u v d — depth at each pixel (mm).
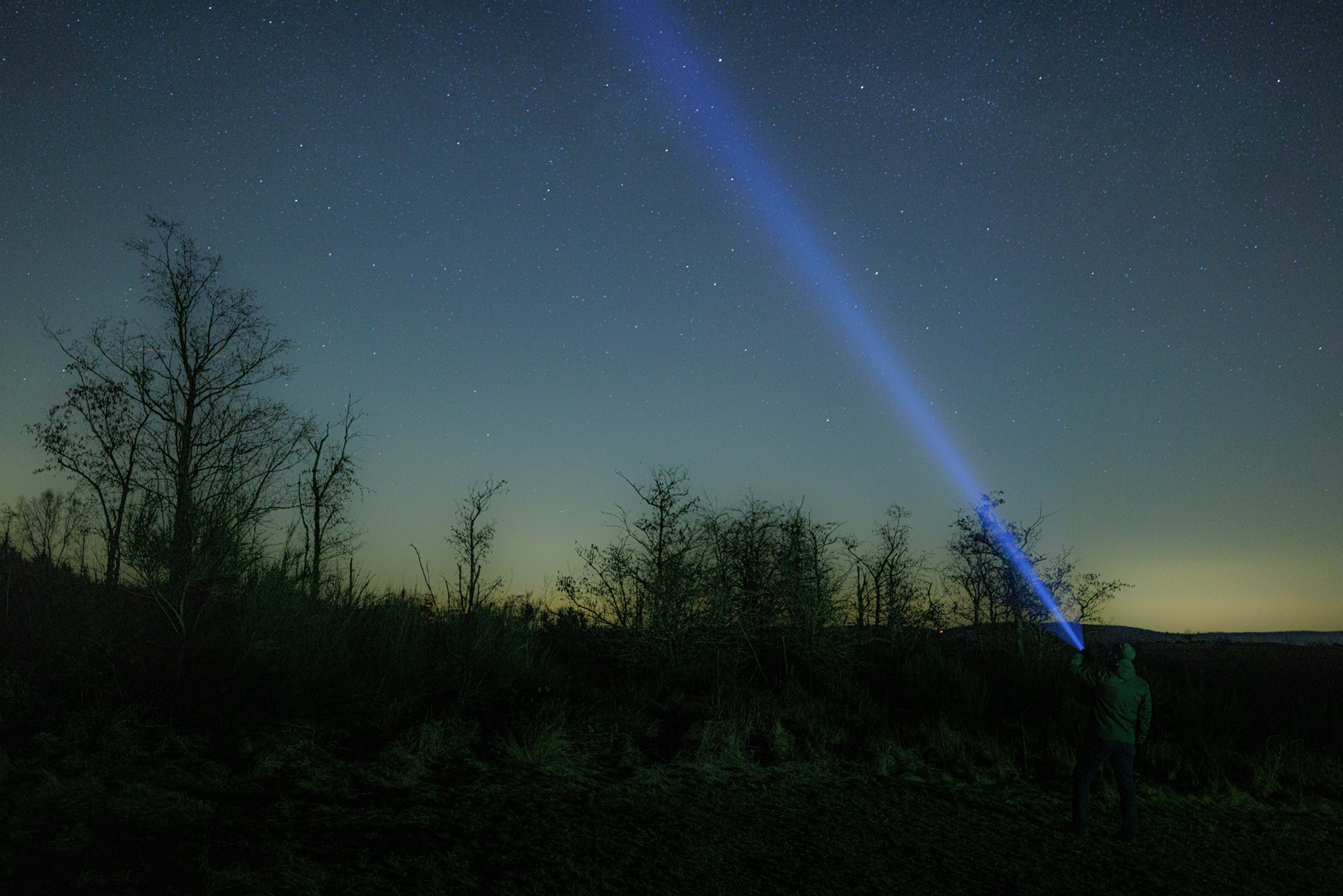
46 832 5180
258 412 21297
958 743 10742
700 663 14039
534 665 12531
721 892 5551
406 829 6109
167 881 4688
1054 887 6121
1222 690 13195
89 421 21469
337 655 10094
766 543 16094
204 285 23844
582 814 7047
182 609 9570
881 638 16531
